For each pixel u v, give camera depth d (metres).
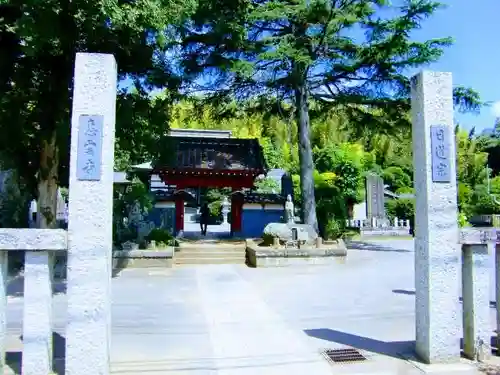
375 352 5.33
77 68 4.47
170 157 14.41
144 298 8.68
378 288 9.88
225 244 15.21
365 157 33.94
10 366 4.64
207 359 5.07
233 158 18.55
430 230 4.95
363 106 18.77
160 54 11.40
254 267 13.23
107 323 4.41
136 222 14.45
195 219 32.88
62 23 8.40
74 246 4.30
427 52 15.13
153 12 8.11
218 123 18.77
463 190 34.78
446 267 4.94
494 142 48.16
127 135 12.01
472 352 5.03
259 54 14.32
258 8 14.00
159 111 12.34
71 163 4.37
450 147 5.04
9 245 4.24
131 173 19.41
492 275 11.27
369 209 26.80
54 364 4.71
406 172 37.28
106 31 8.77
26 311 4.34
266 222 20.03
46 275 4.40
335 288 9.86
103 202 4.38
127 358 5.08
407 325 6.65
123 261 12.81
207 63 14.15
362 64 16.06
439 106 5.07
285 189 20.73
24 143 11.36
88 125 4.42
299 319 7.01
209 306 7.96
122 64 10.78
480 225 31.98
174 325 6.61
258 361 5.02
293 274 11.95
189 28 13.33
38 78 10.25
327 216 18.30
